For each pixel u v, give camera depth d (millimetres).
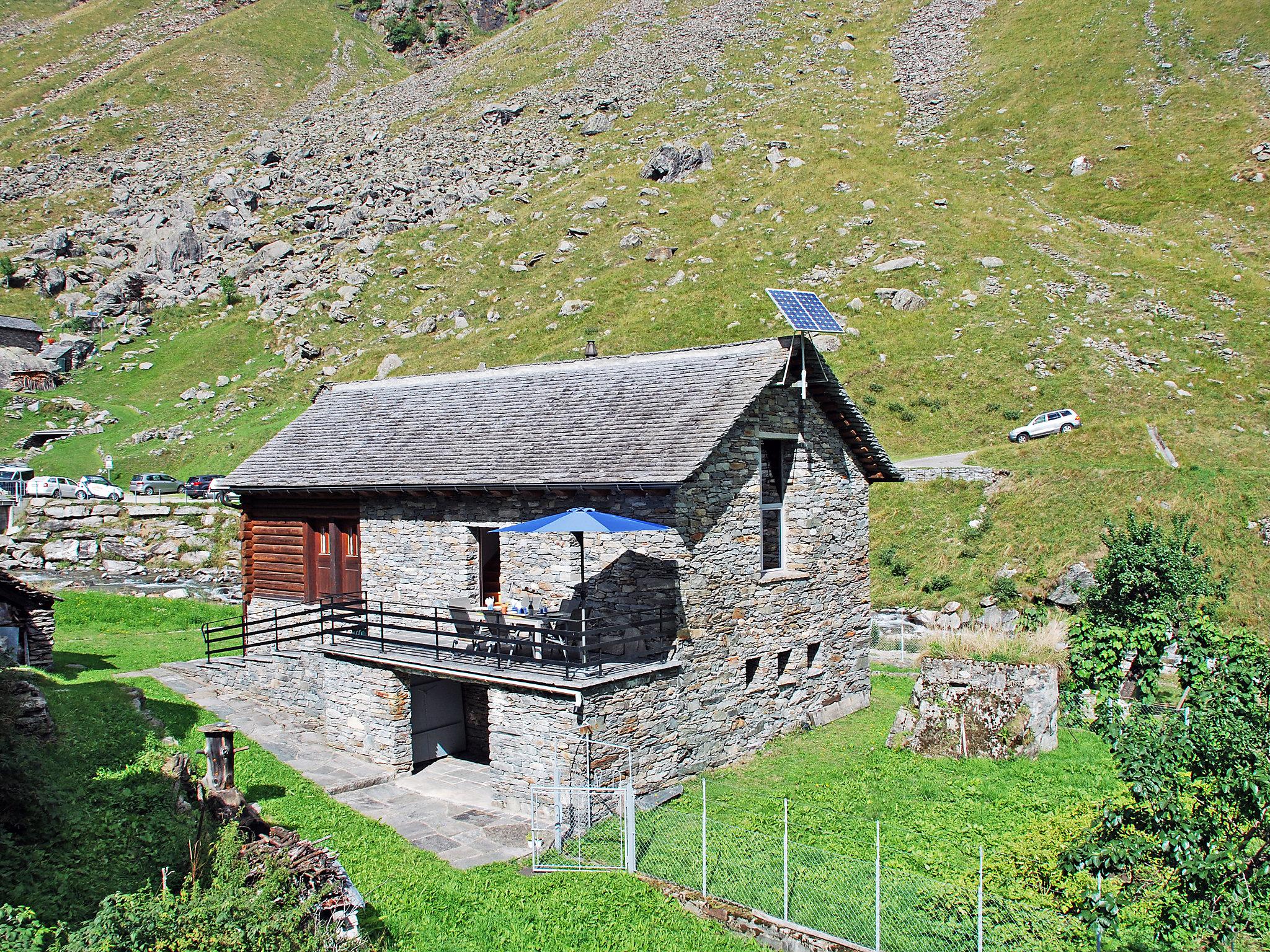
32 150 114812
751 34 108750
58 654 26938
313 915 11148
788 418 21578
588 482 18031
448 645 20250
